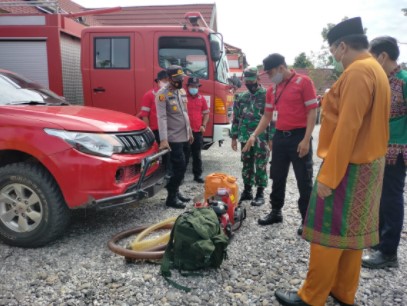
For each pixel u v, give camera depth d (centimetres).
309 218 235
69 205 329
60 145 325
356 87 205
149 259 316
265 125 417
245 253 344
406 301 271
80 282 288
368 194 223
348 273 251
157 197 509
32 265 313
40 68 652
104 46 634
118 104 641
